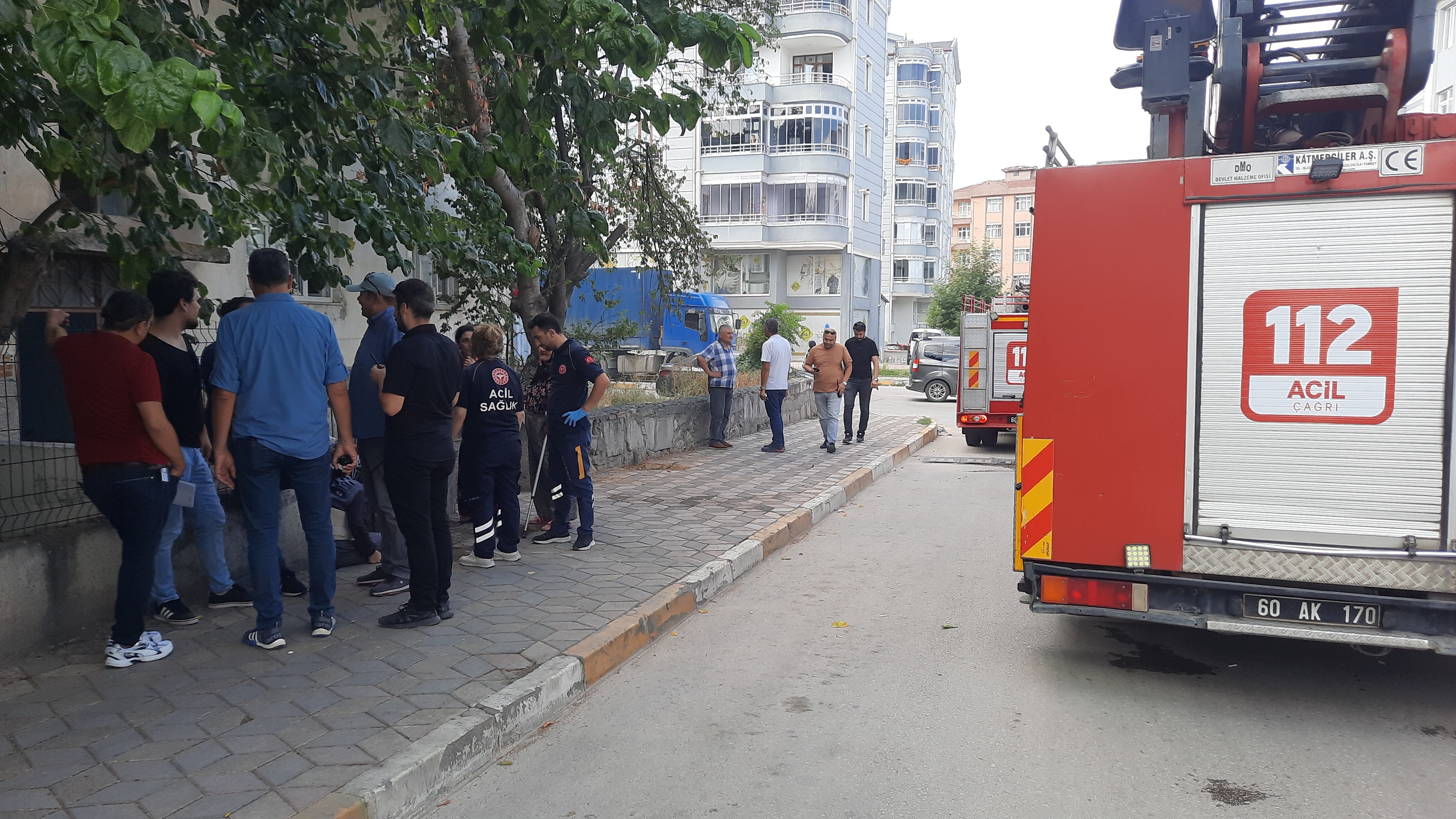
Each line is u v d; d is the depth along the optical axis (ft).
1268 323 14.39
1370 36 17.58
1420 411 13.73
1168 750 13.24
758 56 90.74
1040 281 15.58
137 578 14.78
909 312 221.46
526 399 26.17
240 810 10.48
